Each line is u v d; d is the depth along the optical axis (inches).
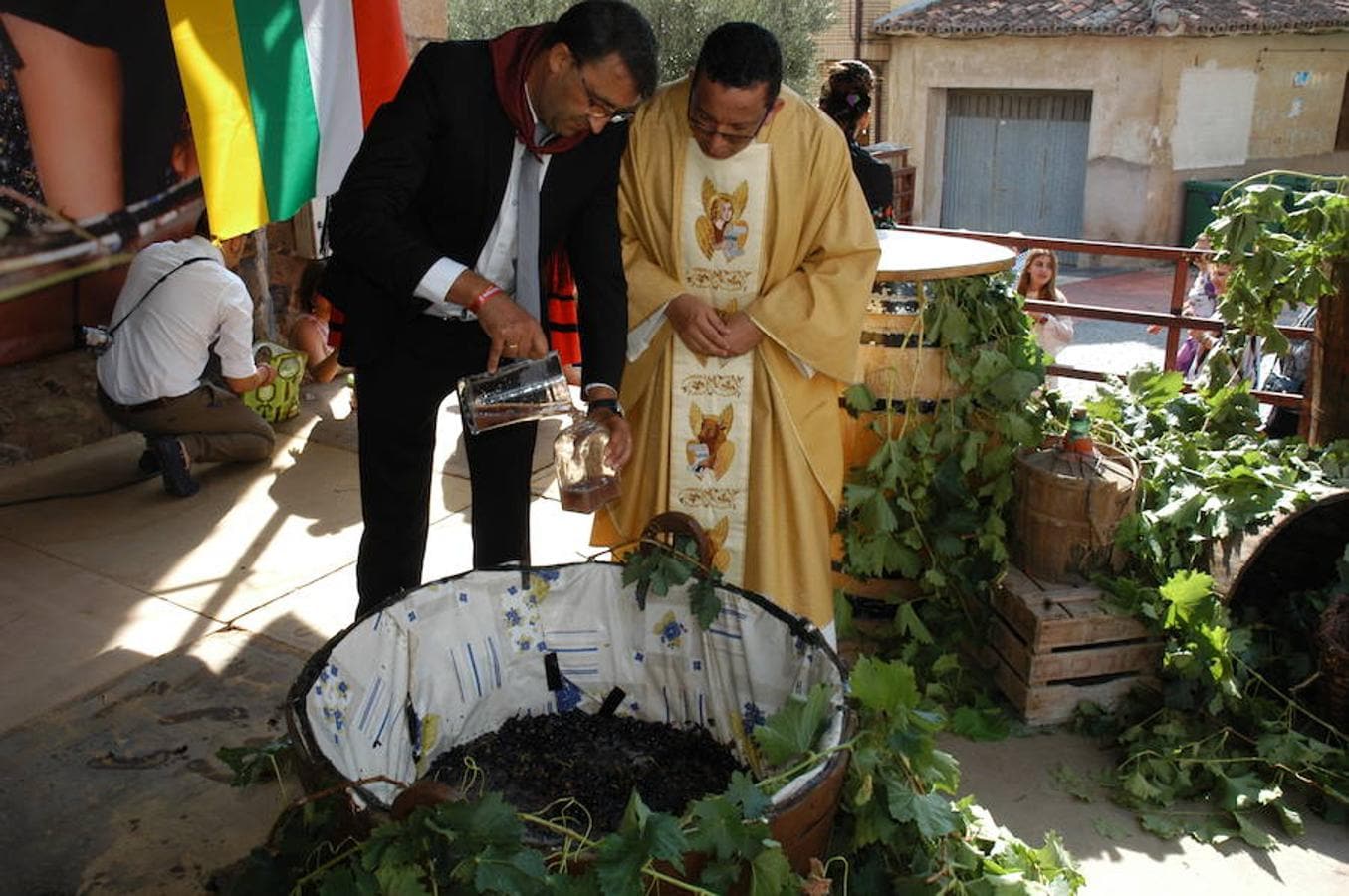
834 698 78.1
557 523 165.6
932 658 126.6
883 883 79.7
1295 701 118.2
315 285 202.8
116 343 168.4
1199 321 187.9
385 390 108.4
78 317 190.2
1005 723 109.7
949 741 118.6
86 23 135.3
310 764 71.9
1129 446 137.0
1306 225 145.1
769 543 117.3
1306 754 109.7
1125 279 564.1
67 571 149.3
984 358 124.0
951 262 122.4
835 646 129.6
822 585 119.4
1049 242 187.3
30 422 185.8
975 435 125.4
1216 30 554.6
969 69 623.5
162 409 169.2
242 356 173.6
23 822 102.7
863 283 110.7
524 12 554.3
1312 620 124.5
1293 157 625.0
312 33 148.8
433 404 110.0
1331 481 129.3
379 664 87.4
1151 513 124.6
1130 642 120.7
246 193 144.8
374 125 97.0
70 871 97.1
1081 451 121.5
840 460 119.8
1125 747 117.0
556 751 96.4
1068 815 108.3
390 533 115.2
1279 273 147.5
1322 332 147.4
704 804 66.7
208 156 139.5
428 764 93.8
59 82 134.0
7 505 169.3
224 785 107.7
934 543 127.0
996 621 125.4
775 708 89.5
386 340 106.0
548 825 67.7
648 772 93.7
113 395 169.5
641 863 63.9
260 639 133.5
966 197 658.8
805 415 115.7
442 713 94.0
